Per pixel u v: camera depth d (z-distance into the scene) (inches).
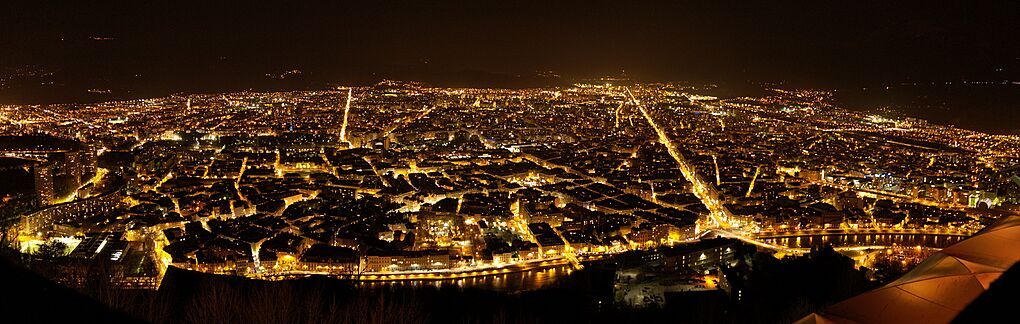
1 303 1219.2
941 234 7372.1
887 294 447.8
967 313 411.2
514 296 3656.5
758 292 3127.5
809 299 2741.1
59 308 1349.7
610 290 4323.3
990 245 462.9
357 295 2714.1
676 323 3129.9
